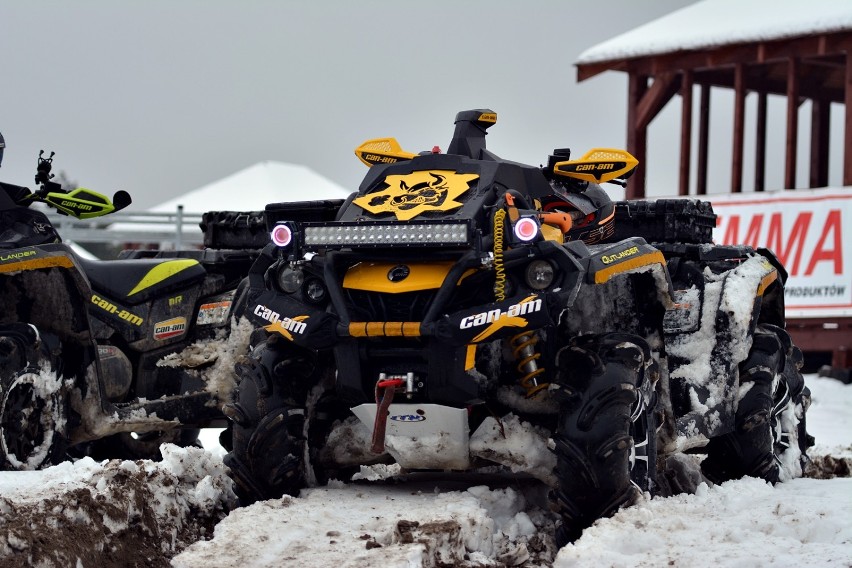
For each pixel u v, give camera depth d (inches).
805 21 934.4
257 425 293.6
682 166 1042.1
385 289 287.1
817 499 300.0
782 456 380.8
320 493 296.7
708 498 305.7
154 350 398.0
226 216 420.8
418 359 288.8
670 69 1034.7
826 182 1145.4
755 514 279.0
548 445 284.2
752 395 354.3
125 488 276.2
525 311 279.7
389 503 286.4
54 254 351.9
